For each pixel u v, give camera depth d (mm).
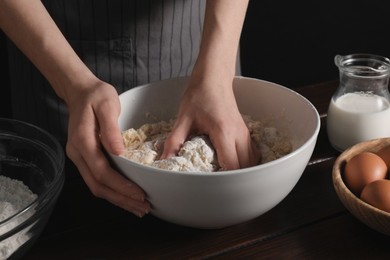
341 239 875
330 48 2420
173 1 1201
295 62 2438
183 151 889
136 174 808
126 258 848
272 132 999
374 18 2383
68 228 906
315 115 939
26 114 1385
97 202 960
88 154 856
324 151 1111
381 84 1144
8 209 870
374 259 837
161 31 1229
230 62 981
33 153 975
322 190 984
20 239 793
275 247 862
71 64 947
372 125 1088
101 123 868
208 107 912
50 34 967
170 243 873
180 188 786
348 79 1148
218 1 1006
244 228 898
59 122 1329
